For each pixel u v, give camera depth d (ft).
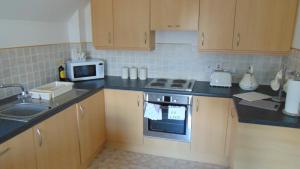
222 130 8.21
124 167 8.56
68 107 6.89
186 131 8.63
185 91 8.20
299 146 5.39
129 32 9.08
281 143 5.48
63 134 6.73
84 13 10.46
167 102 8.47
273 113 5.87
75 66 9.52
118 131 9.47
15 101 6.97
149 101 8.68
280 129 5.38
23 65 7.82
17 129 5.02
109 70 10.91
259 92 8.04
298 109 5.61
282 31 7.66
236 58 9.25
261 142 5.59
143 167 8.57
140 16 8.81
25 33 7.84
